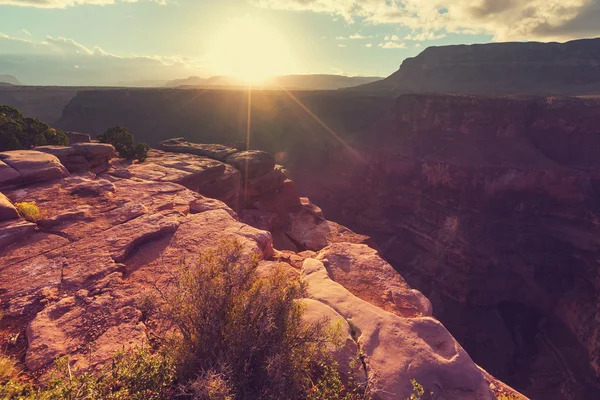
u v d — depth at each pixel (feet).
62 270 20.31
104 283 19.19
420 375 13.75
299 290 13.07
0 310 16.42
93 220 28.02
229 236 27.40
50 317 15.89
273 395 10.09
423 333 16.55
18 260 21.16
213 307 11.82
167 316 12.22
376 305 20.17
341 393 12.39
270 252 28.81
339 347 13.70
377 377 13.30
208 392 8.99
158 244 25.61
